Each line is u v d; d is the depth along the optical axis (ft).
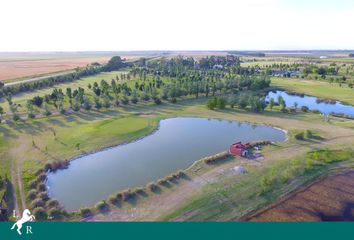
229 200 134.41
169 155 193.26
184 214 124.57
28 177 160.35
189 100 341.00
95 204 136.36
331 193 138.82
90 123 251.80
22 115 275.18
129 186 153.69
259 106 291.38
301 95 387.75
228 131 241.55
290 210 126.41
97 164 180.24
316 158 174.91
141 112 290.76
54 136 220.02
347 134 219.82
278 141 212.64
